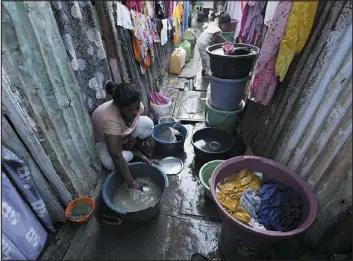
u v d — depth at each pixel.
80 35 1.67
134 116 1.97
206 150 2.49
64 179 1.60
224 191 1.64
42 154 1.37
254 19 2.74
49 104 1.41
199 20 9.91
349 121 1.21
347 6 1.30
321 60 1.49
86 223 1.72
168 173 2.38
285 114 1.87
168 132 2.66
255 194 1.62
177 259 1.66
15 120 1.21
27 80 1.24
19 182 1.29
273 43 1.77
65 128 1.55
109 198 1.91
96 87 1.94
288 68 1.93
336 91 1.30
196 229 1.85
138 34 2.56
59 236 1.60
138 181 2.12
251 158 1.73
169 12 4.24
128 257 1.67
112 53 2.22
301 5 1.55
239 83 2.62
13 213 1.25
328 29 1.47
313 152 1.49
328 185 1.39
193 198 2.12
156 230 1.84
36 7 1.21
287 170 1.61
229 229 1.46
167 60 4.65
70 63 1.50
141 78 2.94
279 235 1.20
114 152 1.85
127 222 1.88
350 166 1.24
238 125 3.11
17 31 1.13
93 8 1.88
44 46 1.29
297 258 1.52
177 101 3.72
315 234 1.55
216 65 2.56
